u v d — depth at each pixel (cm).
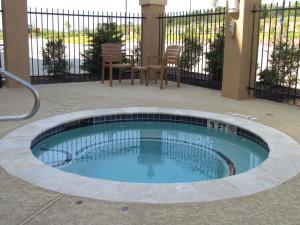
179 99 732
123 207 272
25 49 820
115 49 923
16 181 316
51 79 959
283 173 348
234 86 740
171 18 986
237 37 724
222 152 509
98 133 587
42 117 559
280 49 738
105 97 736
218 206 277
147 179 412
